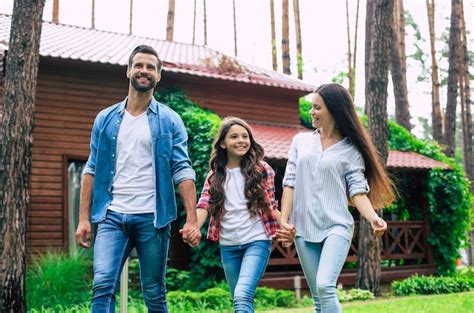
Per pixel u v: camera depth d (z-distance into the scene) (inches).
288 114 602.2
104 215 145.9
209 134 442.0
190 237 146.9
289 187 167.8
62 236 458.6
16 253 274.8
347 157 161.2
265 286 453.1
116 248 143.9
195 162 440.8
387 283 517.3
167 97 516.1
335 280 152.0
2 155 281.0
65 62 469.1
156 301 148.7
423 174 560.4
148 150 148.6
